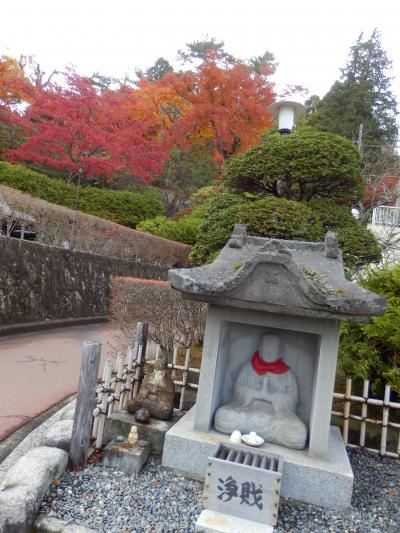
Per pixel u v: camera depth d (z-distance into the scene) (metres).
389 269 5.09
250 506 2.80
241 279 3.02
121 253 14.25
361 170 5.91
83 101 16.25
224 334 3.72
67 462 3.25
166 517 2.81
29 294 9.67
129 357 4.29
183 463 3.38
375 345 4.46
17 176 14.92
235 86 16.66
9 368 6.34
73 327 10.60
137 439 3.63
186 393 4.56
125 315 6.91
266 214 5.14
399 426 3.99
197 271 3.41
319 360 3.23
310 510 3.05
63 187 16.44
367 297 2.80
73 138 15.98
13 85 16.25
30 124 16.08
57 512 2.73
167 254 16.09
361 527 2.89
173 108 20.09
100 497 2.96
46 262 10.53
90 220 13.15
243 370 3.81
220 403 3.87
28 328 9.14
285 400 3.60
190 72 17.89
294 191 6.17
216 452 3.08
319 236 5.12
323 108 21.30
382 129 20.58
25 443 3.85
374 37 22.36
